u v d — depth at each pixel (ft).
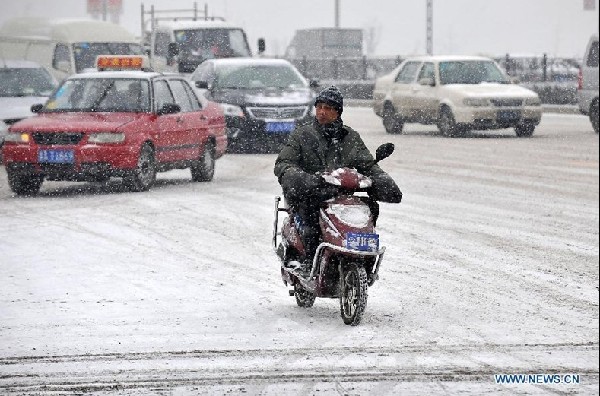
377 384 48.16
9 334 57.82
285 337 57.11
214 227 95.71
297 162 61.26
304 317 62.18
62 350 54.34
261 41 229.66
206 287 70.74
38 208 108.27
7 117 150.10
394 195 59.82
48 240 88.69
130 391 47.21
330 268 59.88
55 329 58.95
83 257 81.25
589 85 202.90
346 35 450.71
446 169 144.36
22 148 117.39
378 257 60.23
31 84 163.63
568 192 120.26
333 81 338.13
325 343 55.77
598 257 81.76
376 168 61.62
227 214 103.50
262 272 76.18
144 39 255.50
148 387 47.83
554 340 56.44
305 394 46.70
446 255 82.43
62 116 122.52
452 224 97.66
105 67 140.97
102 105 124.36
